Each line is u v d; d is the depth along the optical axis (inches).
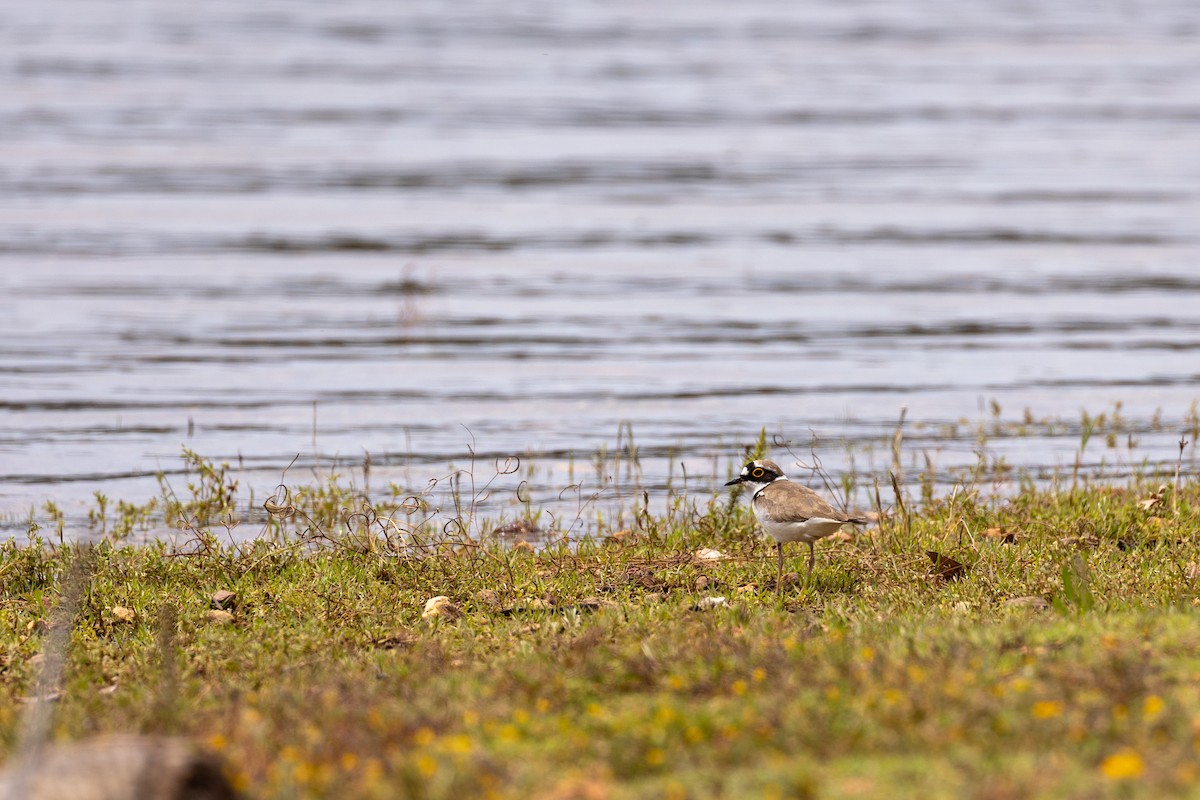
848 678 404.8
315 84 3260.3
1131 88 3376.0
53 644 508.7
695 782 338.6
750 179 2319.1
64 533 794.2
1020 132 2780.5
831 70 3612.2
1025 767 335.6
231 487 832.3
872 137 2723.9
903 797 322.3
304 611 582.2
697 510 792.9
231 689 460.1
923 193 2207.2
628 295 1567.4
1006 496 831.1
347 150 2529.5
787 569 651.5
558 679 431.5
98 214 1982.0
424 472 938.1
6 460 965.8
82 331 1364.4
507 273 1676.9
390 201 2127.2
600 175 2347.4
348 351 1310.3
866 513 806.5
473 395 1159.6
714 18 4613.7
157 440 1018.7
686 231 1935.3
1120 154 2556.6
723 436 1036.5
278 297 1535.4
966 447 999.0
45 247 1769.2
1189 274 1674.5
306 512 808.3
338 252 1784.0
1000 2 5177.2
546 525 815.1
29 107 2859.3
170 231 1886.1
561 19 4493.1
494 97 3125.0
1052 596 573.9
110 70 3363.7
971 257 1771.7
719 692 410.6
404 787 338.6
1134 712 367.2
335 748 368.8
